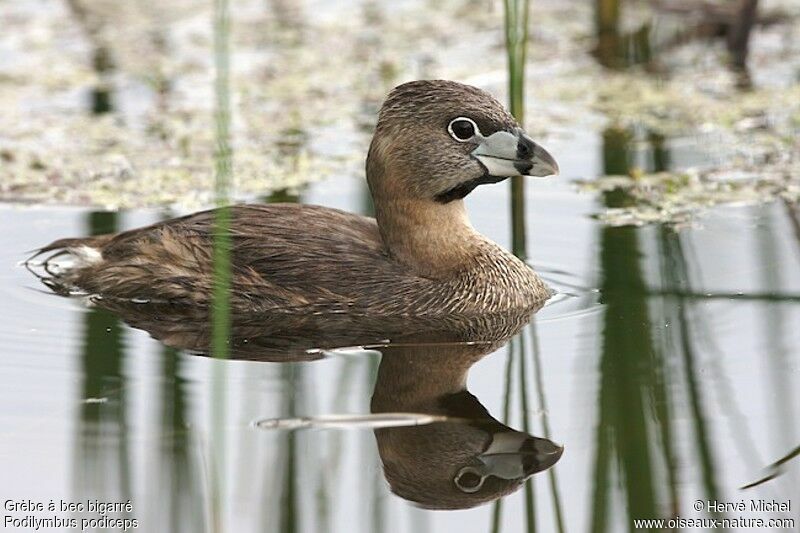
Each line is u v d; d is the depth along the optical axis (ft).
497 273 44.57
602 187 54.80
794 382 37.91
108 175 55.83
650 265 47.14
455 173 44.11
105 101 65.10
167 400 37.14
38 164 56.95
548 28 75.87
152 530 31.86
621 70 69.72
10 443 34.88
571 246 49.11
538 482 33.50
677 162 57.41
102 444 34.88
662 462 34.14
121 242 45.78
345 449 34.83
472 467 34.14
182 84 67.56
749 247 48.37
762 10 74.43
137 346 41.01
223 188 33.60
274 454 34.50
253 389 37.88
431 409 36.86
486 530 31.48
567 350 40.70
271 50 72.69
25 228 50.37
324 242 44.27
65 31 74.95
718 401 37.06
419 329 42.70
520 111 49.85
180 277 44.04
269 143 60.03
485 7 79.25
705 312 43.01
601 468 33.99
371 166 44.91
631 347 40.70
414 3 80.43
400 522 31.73
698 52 71.31
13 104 64.44
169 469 33.96
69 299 44.96
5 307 43.88
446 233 44.60
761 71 68.59
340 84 67.72
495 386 38.32
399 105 44.45
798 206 52.19
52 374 38.83
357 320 43.24
